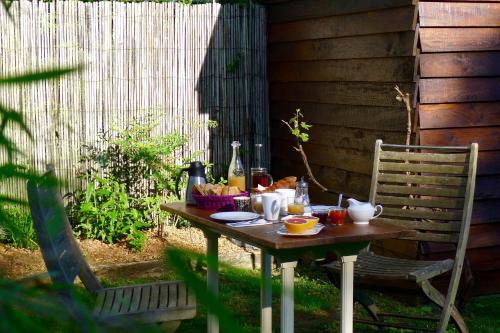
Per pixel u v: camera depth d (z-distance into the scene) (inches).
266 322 147.9
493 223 199.0
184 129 264.4
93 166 251.6
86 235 247.0
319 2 234.4
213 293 20.3
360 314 188.4
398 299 201.2
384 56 202.5
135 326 21.2
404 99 190.4
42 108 242.7
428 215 165.9
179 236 252.5
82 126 250.1
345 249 127.6
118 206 243.1
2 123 21.6
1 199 25.0
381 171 173.8
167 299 133.9
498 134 197.8
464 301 180.5
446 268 153.2
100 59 252.2
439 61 192.1
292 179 156.3
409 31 191.8
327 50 232.7
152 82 259.3
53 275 25.8
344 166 227.8
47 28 243.6
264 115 274.7
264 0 272.2
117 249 239.1
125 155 254.4
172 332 128.6
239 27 268.4
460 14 192.7
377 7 202.8
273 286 25.5
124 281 215.8
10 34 236.8
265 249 123.9
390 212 171.0
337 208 145.8
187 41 262.7
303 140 232.4
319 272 224.2
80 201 249.1
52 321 21.0
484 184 196.7
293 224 121.6
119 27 254.1
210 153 267.6
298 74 252.4
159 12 258.4
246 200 147.4
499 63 197.3
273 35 268.8
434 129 192.7
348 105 223.0
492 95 196.9
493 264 200.5
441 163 179.8
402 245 199.0
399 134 199.5
